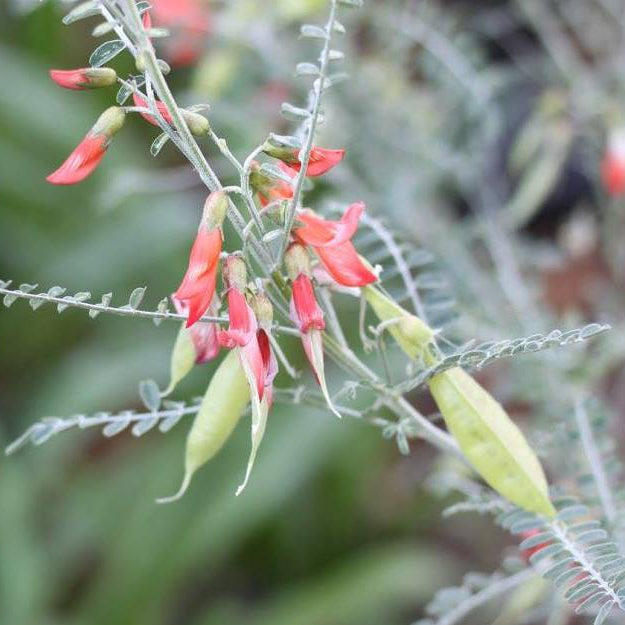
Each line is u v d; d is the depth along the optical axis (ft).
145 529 3.27
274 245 2.15
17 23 4.65
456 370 2.02
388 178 3.02
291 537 3.85
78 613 3.38
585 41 3.52
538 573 2.22
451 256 2.78
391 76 3.12
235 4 2.97
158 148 1.94
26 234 4.33
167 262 4.13
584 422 2.27
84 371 3.85
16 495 3.40
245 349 1.91
